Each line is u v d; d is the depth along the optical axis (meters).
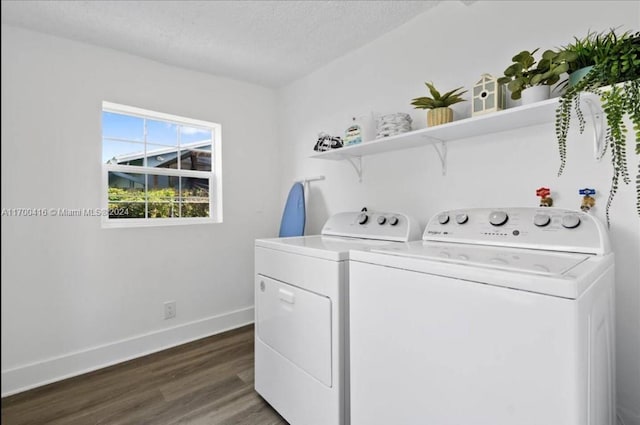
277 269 1.58
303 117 2.72
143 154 2.41
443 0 1.74
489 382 0.82
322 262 1.31
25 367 1.84
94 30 1.94
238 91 2.78
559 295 0.71
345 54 2.31
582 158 1.28
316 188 2.59
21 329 1.85
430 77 1.80
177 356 2.23
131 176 2.35
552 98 1.21
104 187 2.23
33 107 1.88
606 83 1.02
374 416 1.13
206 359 2.18
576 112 1.14
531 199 1.42
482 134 1.58
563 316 0.70
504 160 1.51
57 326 1.96
